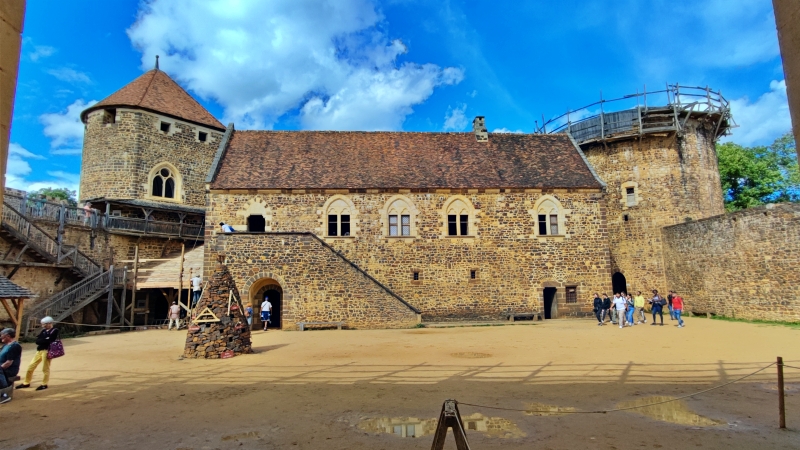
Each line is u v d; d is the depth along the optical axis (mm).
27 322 19016
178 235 30625
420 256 24797
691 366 10945
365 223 24797
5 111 3307
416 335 18109
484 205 25547
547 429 6586
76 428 6914
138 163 30938
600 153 31094
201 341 13352
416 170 26375
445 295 24594
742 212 22188
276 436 6434
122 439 6406
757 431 6445
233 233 21750
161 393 9023
